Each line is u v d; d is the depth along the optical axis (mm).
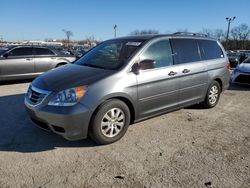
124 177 3592
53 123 4172
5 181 3471
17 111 6391
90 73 4609
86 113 4180
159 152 4328
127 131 5160
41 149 4375
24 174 3639
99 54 5461
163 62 5316
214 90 6734
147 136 4957
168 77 5273
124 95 4570
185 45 5914
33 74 10828
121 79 4559
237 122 5840
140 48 4996
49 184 3418
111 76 4492
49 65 11188
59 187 3361
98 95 4266
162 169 3807
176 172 3729
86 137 4316
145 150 4395
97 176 3613
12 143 4586
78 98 4164
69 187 3363
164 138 4887
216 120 5938
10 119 5797
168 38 5582
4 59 10125
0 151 4289
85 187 3367
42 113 4227
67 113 4078
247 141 4816
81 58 5707
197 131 5262
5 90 9008
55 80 4484
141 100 4867
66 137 4176
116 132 4613
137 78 4754
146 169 3803
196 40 6270
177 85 5516
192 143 4695
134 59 4828
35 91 4484
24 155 4168
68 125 4113
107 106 4391
